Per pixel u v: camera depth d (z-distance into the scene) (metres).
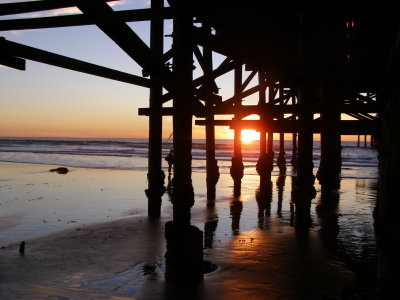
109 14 2.48
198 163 28.41
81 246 5.95
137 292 4.11
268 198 10.84
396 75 1.14
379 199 1.29
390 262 1.17
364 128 7.21
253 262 5.11
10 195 11.84
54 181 15.95
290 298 3.96
